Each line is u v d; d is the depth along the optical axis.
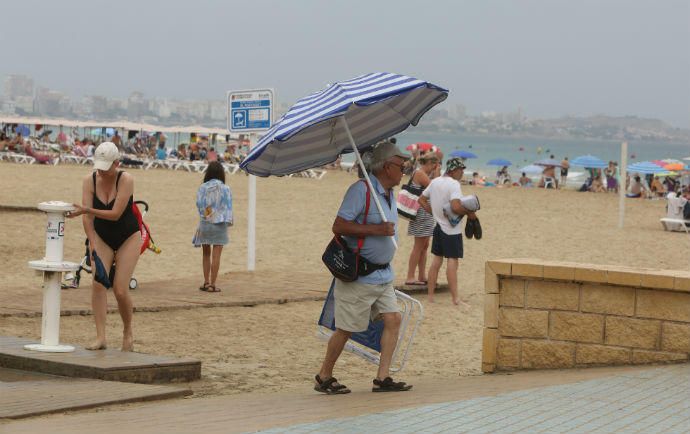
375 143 9.84
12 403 8.01
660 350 10.00
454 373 11.16
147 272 19.31
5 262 19.45
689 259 25.50
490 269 10.66
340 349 9.21
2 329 12.42
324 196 42.19
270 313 14.90
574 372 10.04
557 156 192.25
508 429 6.91
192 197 38.78
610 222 36.34
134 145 74.50
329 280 18.30
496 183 68.69
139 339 12.45
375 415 7.43
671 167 61.62
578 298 10.33
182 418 7.53
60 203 10.12
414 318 14.93
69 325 12.98
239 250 23.61
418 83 8.84
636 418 7.34
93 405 8.09
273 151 9.25
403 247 25.25
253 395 9.19
